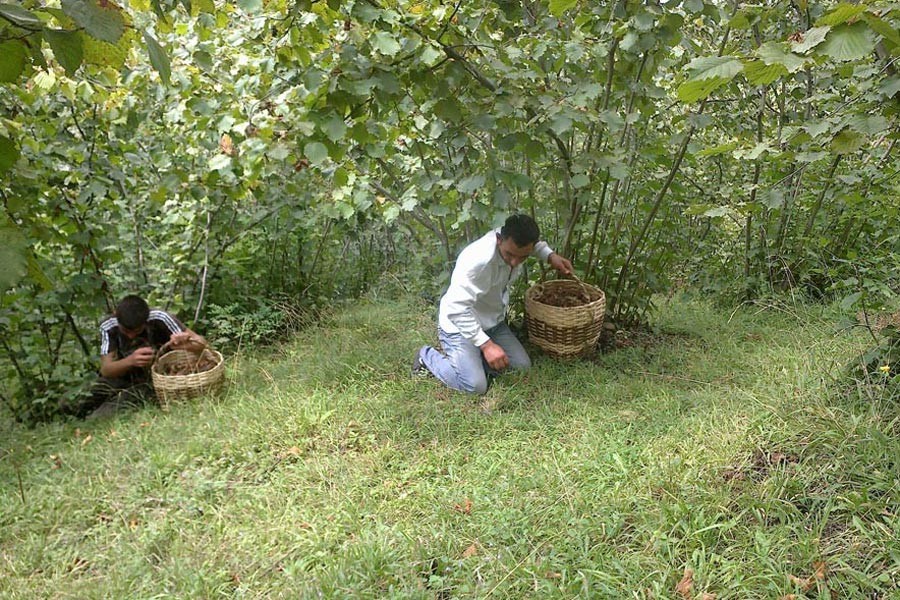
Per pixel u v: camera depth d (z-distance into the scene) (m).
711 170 6.07
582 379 4.23
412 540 2.76
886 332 3.30
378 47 3.15
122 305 4.54
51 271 4.68
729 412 3.44
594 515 2.79
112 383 4.73
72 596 2.65
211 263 5.64
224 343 5.62
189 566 2.76
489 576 2.52
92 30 1.30
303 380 4.54
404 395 4.18
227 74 4.74
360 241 7.32
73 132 4.86
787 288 5.64
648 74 4.23
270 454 3.62
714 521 2.62
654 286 4.88
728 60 1.78
